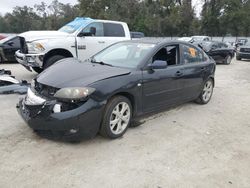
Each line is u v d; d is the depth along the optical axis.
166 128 4.91
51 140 4.11
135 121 5.13
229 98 7.50
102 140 4.22
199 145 4.30
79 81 3.94
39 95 3.97
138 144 4.17
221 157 3.96
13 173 3.26
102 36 9.41
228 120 5.59
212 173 3.51
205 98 6.59
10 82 7.10
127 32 10.14
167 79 5.05
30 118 3.88
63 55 8.52
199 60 6.20
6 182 3.09
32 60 7.96
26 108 4.01
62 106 3.73
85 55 8.94
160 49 5.05
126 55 5.04
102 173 3.35
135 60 4.79
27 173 3.27
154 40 5.39
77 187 3.06
